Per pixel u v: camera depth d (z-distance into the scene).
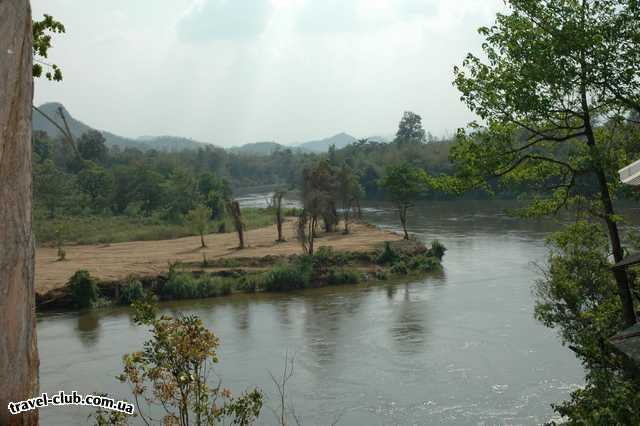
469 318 29.67
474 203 103.81
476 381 20.88
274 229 70.69
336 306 34.19
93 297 36.81
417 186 56.41
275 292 39.81
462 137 14.12
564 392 19.52
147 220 81.62
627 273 13.23
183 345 6.60
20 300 2.87
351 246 50.53
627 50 11.84
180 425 6.87
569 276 16.75
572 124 13.88
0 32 2.82
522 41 12.41
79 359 24.78
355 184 78.88
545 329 26.92
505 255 49.19
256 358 24.36
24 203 2.90
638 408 6.48
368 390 20.44
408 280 41.72
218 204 90.00
